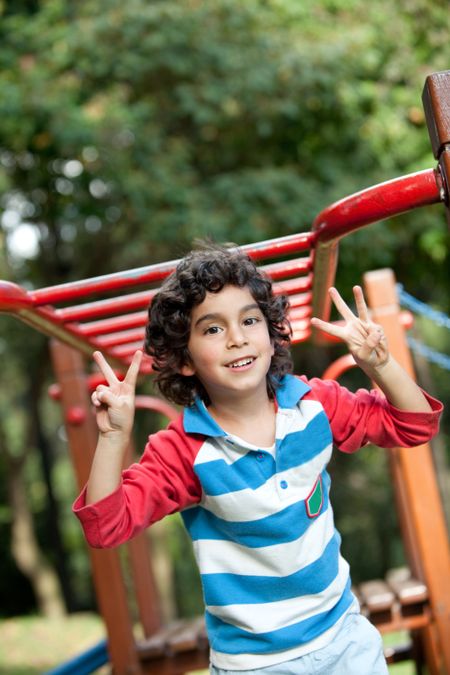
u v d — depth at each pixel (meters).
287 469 1.75
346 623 1.79
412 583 3.58
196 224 6.77
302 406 1.79
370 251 7.12
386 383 1.75
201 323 1.71
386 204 1.72
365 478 12.56
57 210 8.95
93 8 7.46
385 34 7.68
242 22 7.35
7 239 9.52
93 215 8.20
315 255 2.06
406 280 8.23
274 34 7.42
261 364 1.72
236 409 1.78
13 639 9.02
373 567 12.83
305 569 1.75
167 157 7.27
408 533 3.81
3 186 8.33
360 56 7.43
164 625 4.18
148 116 7.41
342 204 1.77
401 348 3.53
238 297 1.71
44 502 15.23
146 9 7.29
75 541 14.96
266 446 1.77
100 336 3.02
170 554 12.00
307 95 7.30
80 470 3.65
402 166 7.57
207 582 1.78
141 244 7.14
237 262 1.75
